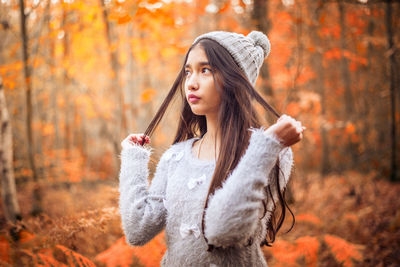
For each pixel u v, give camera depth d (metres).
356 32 6.75
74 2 3.71
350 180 6.66
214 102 1.13
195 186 1.08
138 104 8.38
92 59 6.12
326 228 3.31
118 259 2.01
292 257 2.31
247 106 1.08
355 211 4.34
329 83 9.58
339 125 6.23
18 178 5.84
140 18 4.55
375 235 3.34
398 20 7.38
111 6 3.32
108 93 7.41
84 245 2.22
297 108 5.26
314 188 5.86
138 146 1.32
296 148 6.02
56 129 9.06
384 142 9.42
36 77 5.32
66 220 2.05
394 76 7.48
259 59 1.24
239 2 4.35
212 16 5.50
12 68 4.28
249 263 1.07
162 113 1.34
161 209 1.18
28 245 1.98
